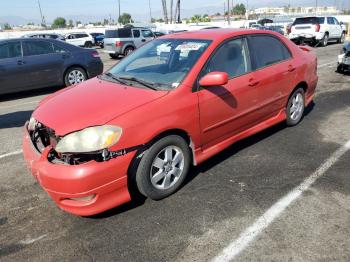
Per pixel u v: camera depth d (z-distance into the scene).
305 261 2.66
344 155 4.42
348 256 2.70
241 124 4.27
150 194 3.40
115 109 3.18
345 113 6.16
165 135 3.38
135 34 19.75
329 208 3.30
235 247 2.83
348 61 9.41
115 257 2.77
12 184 3.95
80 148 2.93
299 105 5.40
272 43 4.77
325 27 19.22
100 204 3.04
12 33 38.00
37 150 3.31
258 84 4.34
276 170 4.06
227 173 4.02
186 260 2.72
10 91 8.58
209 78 3.51
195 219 3.20
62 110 3.32
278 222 3.12
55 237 3.02
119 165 3.04
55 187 2.94
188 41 4.15
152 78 3.82
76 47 9.64
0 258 2.79
